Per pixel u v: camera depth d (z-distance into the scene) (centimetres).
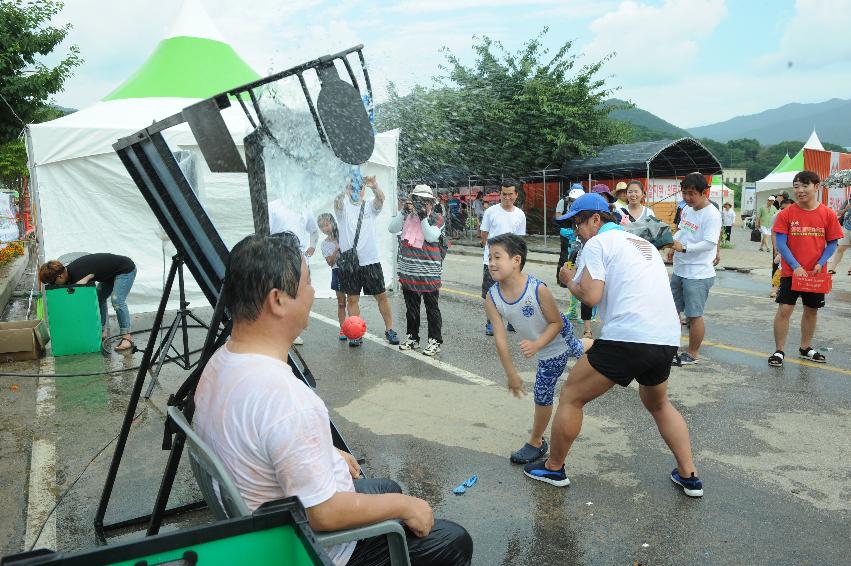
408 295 656
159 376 575
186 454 402
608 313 331
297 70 224
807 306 617
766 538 306
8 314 913
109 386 544
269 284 170
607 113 2189
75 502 343
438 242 646
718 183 2327
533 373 588
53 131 759
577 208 358
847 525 318
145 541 124
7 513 331
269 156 226
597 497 350
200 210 224
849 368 598
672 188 2098
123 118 809
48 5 1691
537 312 354
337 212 634
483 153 2055
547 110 1992
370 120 239
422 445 422
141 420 464
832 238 583
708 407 491
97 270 658
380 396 522
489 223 730
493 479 373
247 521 133
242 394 164
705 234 582
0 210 1282
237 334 177
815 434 435
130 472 379
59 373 581
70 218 794
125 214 823
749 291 1095
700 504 341
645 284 324
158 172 240
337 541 167
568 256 761
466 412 484
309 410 161
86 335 649
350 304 670
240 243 177
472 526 321
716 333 761
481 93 2016
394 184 964
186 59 920
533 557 293
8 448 414
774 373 584
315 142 233
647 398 346
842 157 2319
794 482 365
